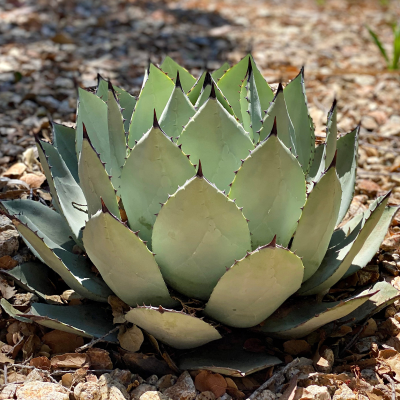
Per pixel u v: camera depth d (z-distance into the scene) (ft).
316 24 10.71
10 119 5.69
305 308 3.79
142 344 3.78
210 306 3.60
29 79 6.70
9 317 3.91
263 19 10.92
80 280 3.80
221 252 3.52
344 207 4.08
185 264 3.56
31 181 4.74
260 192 3.53
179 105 3.63
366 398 3.62
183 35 9.20
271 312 3.67
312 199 3.53
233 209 3.44
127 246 3.47
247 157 3.47
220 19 10.66
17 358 3.79
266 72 7.62
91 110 3.93
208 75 3.68
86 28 9.16
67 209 3.95
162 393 3.58
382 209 3.62
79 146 3.94
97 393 3.54
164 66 4.12
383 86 7.36
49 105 6.04
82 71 7.09
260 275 3.45
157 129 3.44
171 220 3.46
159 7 11.12
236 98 3.97
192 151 3.57
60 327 3.68
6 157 5.05
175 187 3.55
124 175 3.60
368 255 4.00
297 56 8.58
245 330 3.80
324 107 6.61
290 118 3.89
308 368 3.71
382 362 3.78
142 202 3.61
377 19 11.28
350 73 7.79
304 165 3.91
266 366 3.59
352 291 4.09
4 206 3.99
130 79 7.02
